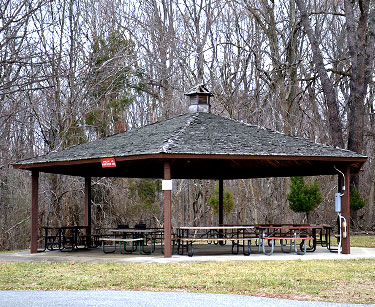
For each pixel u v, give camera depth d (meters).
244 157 12.79
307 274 10.35
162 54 30.39
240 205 28.94
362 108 23.75
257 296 8.29
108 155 13.16
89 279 9.95
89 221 17.30
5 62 15.41
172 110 28.22
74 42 25.00
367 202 29.78
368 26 25.25
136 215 26.05
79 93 24.47
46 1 18.47
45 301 7.75
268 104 30.09
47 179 24.64
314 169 16.72
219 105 28.50
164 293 8.52
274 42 27.12
